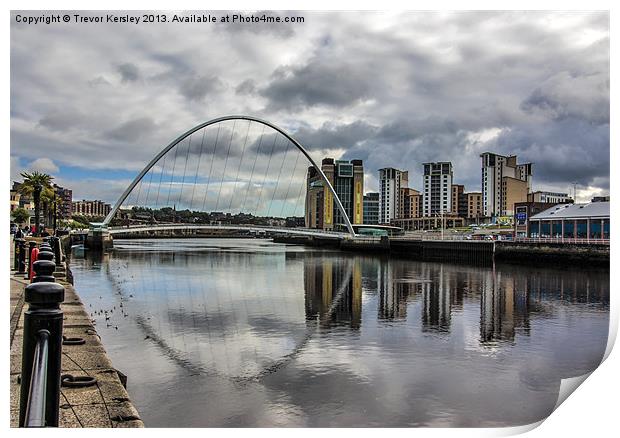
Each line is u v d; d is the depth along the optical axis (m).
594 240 56.38
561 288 37.69
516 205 75.00
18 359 8.37
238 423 10.92
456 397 12.77
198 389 13.02
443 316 24.83
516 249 64.25
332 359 16.19
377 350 17.47
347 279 44.06
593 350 17.61
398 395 12.81
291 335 19.75
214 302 28.53
